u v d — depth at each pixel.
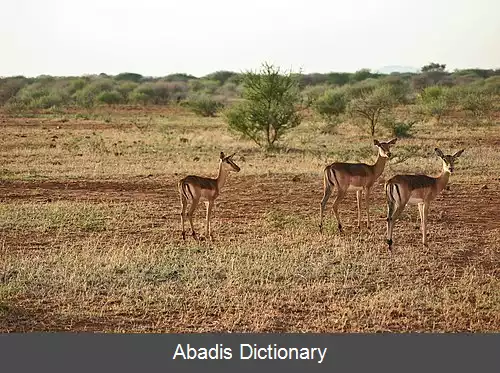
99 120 75.25
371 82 117.44
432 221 25.25
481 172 35.25
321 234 23.08
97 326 15.48
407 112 78.44
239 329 15.37
